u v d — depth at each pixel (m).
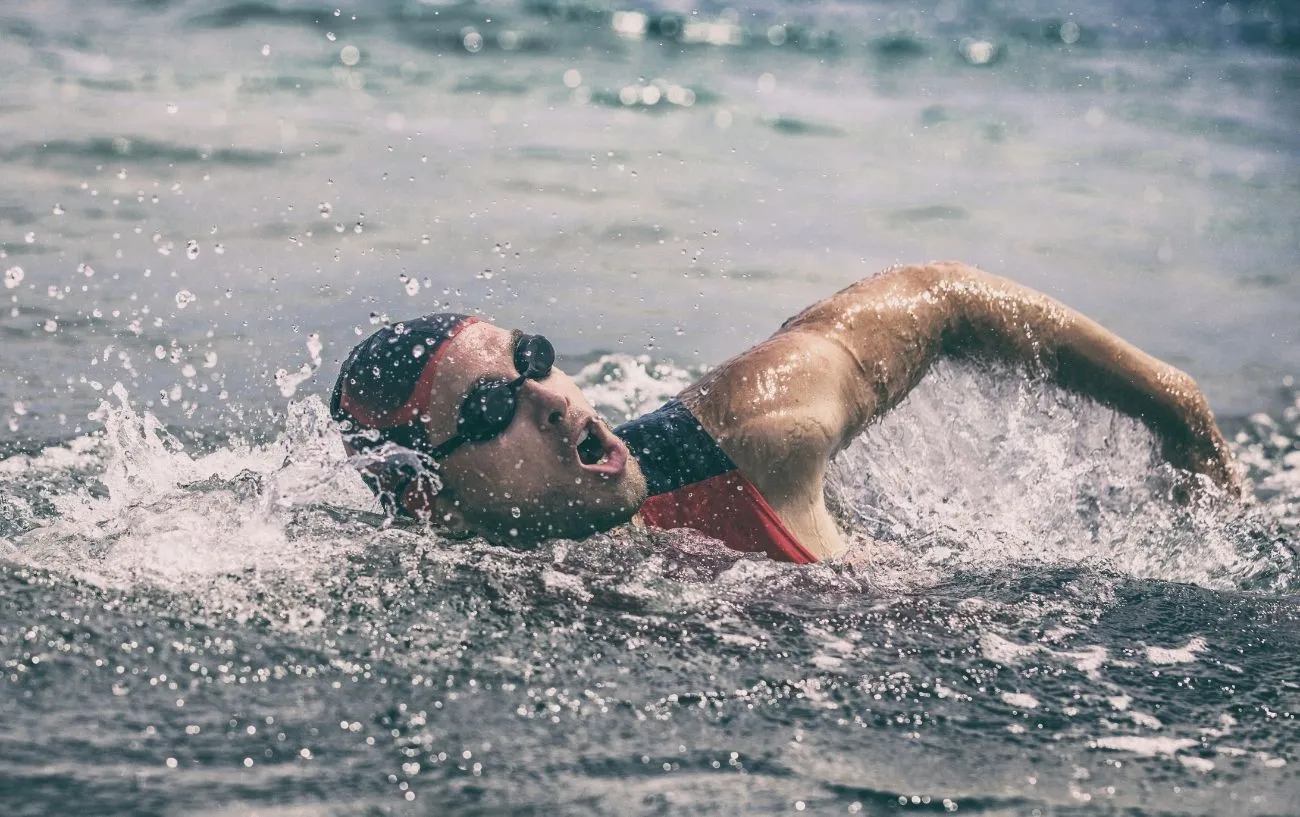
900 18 46.94
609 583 8.59
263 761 6.60
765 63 39.00
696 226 22.33
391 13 42.00
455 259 19.55
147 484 10.60
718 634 8.07
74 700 7.02
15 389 13.77
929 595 8.89
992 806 6.58
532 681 7.42
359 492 9.85
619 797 6.46
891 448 10.91
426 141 27.22
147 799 6.26
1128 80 38.03
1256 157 29.84
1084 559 9.98
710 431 9.52
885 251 21.56
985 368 10.98
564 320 17.28
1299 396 16.31
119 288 17.23
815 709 7.34
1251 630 8.65
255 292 17.44
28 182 22.03
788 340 10.09
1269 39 44.00
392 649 7.64
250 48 35.59
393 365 8.94
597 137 28.75
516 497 8.93
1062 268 21.36
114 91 29.33
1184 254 22.52
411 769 6.59
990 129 31.67
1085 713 7.48
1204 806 6.66
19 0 38.81
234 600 8.09
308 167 24.41
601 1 46.59
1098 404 11.19
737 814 6.39
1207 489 11.26
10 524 10.03
